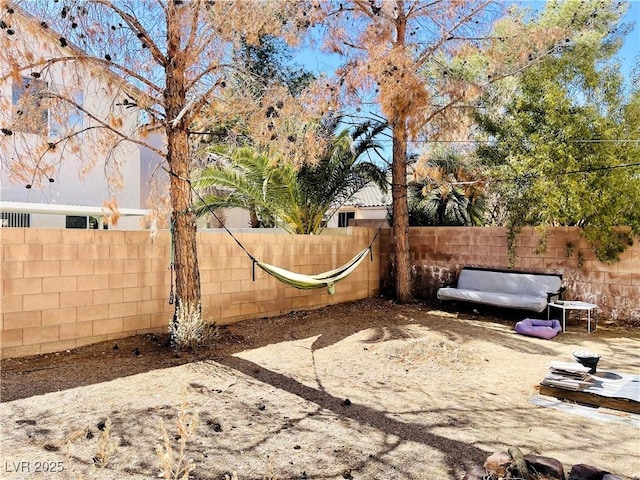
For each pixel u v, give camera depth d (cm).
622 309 776
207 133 599
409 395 421
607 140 751
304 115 668
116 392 403
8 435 315
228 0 535
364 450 308
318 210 1073
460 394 427
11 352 484
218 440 318
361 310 855
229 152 902
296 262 818
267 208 1059
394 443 319
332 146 969
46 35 484
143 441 311
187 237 565
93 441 308
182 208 564
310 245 845
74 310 532
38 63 477
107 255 560
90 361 492
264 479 265
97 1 495
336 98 829
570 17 839
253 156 892
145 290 599
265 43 749
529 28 815
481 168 962
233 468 280
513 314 851
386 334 667
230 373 470
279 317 771
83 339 540
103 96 603
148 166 1075
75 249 531
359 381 458
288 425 346
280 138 638
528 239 874
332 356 546
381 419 362
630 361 546
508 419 369
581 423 363
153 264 606
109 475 266
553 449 314
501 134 920
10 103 479
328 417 364
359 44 855
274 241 778
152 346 555
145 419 348
